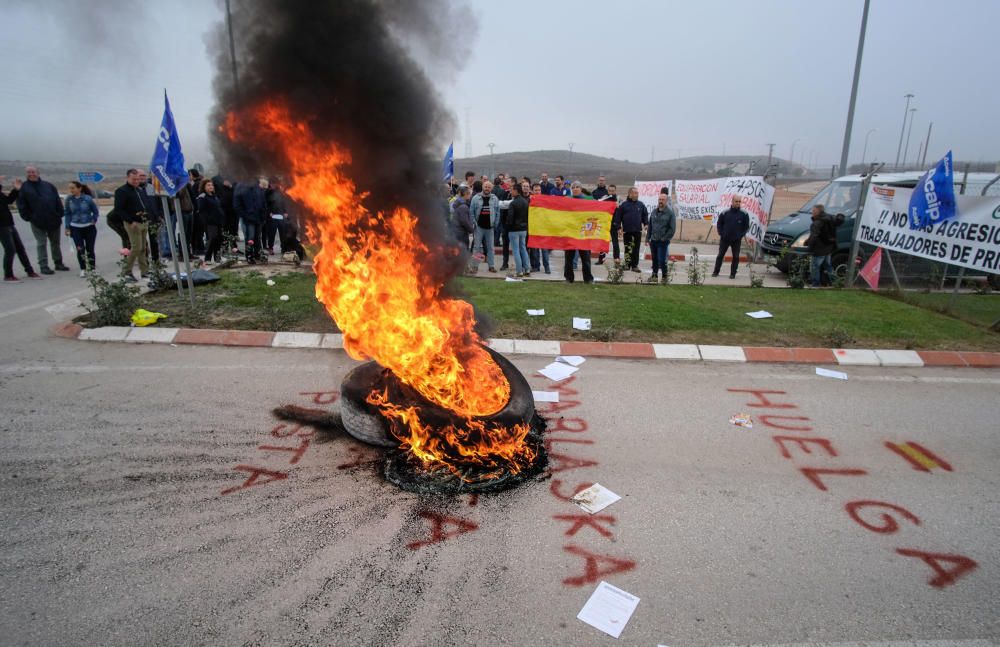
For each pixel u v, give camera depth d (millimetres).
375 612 2723
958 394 5734
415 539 3279
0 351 6113
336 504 3578
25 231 19031
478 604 2799
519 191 11031
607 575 3037
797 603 2879
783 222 12797
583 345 6660
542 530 3400
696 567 3123
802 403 5422
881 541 3404
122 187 9719
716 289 10055
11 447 4090
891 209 9930
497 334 6918
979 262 8094
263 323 6957
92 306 8062
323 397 5145
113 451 4090
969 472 4234
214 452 4137
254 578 2916
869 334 7293
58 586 2803
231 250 12719
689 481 4004
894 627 2742
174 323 6922
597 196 13078
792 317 8008
